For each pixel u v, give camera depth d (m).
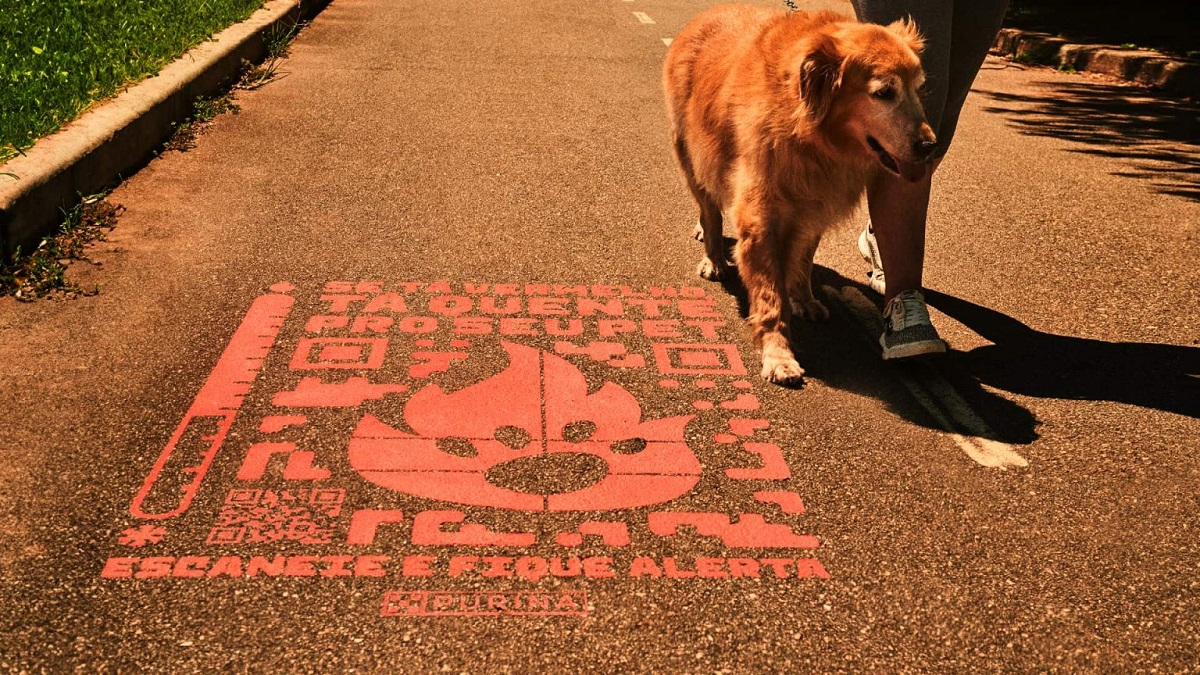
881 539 3.12
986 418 3.89
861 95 4.00
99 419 3.53
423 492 3.22
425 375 3.94
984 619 2.80
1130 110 9.08
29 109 5.59
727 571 2.94
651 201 6.04
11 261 4.57
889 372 4.23
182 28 8.16
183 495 3.15
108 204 5.39
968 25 4.40
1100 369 4.32
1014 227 5.96
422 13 11.70
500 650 2.60
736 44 4.66
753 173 4.28
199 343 4.08
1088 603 2.89
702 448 3.56
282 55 9.10
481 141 7.00
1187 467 3.61
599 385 3.94
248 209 5.52
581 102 8.16
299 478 3.26
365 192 5.89
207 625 2.63
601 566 2.93
